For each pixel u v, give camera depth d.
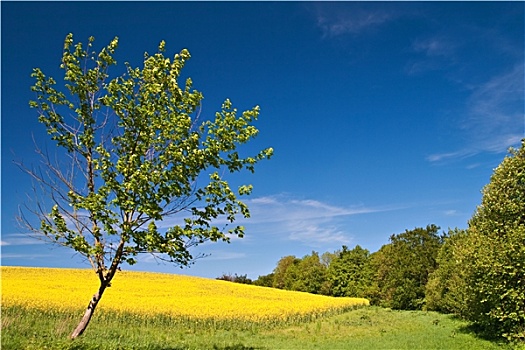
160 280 52.47
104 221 10.95
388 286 53.41
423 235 54.84
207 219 12.58
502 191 20.88
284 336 25.39
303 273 86.69
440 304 41.34
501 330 19.50
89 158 12.13
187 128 12.07
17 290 29.06
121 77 12.40
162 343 17.28
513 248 18.06
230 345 18.86
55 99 11.66
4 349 10.96
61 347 11.12
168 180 11.84
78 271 50.22
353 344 21.02
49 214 11.45
